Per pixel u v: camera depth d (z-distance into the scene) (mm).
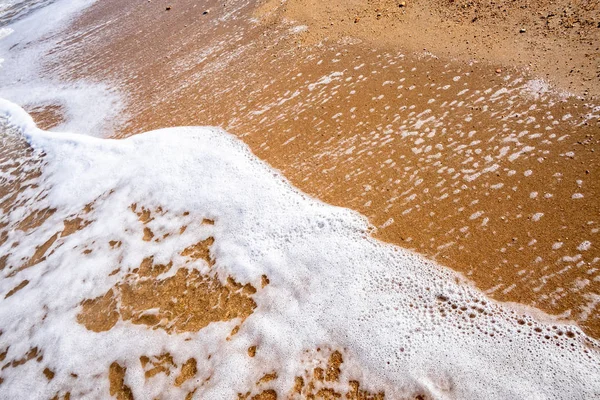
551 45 6055
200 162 6035
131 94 8047
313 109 6297
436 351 3613
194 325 4266
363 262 4363
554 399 3174
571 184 4375
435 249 4266
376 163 5242
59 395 3977
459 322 3758
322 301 4164
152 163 6250
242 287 4473
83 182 6309
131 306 4578
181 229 5242
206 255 4875
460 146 5109
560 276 3779
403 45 6977
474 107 5535
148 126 7074
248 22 8984
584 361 3324
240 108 6781
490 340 3588
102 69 9234
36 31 12227
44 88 9219
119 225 5508
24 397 4027
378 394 3473
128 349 4191
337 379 3619
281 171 5551
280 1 9281
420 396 3395
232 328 4156
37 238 5672
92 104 8156
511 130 5094
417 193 4777
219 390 3732
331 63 7062
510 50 6215
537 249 3994
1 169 7125
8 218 6125
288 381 3684
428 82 6133
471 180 4723
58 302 4797
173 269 4816
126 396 3850
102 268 5035
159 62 8734
